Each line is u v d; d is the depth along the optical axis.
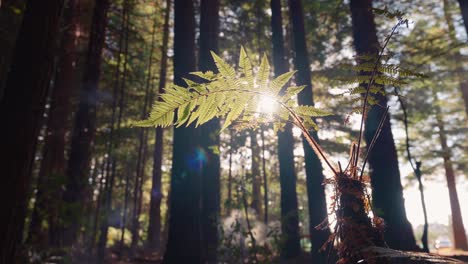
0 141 3.79
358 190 1.50
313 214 8.16
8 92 3.94
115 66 14.25
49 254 5.23
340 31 13.39
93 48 10.85
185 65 6.54
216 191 9.55
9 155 3.78
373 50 6.32
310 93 8.57
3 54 8.66
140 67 17.16
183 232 5.96
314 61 15.37
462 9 6.68
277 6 11.87
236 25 17.33
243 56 1.71
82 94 10.31
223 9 17.66
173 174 6.26
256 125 1.91
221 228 6.02
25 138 3.90
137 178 18.83
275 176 20.92
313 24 13.77
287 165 11.26
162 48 17.70
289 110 1.78
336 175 1.60
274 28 11.66
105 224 10.04
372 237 1.42
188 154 6.26
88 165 9.51
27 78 3.98
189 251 5.90
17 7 8.59
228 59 18.16
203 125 9.27
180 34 6.73
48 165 10.74
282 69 11.27
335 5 12.59
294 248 9.61
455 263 1.06
